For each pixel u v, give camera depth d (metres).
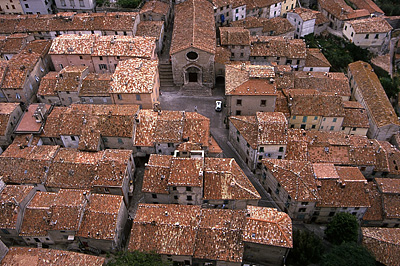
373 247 57.50
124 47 84.81
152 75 77.31
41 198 57.16
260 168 71.19
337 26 120.12
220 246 51.81
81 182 61.19
